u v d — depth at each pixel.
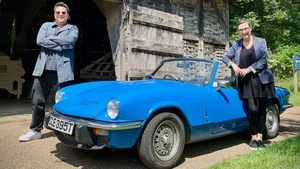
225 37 11.96
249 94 4.87
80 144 3.93
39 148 4.66
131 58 7.66
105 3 8.09
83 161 4.20
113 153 4.56
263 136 5.65
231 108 4.83
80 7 14.04
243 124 5.13
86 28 14.38
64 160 4.21
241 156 4.39
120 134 3.63
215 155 4.69
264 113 5.09
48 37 4.86
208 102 4.48
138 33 7.81
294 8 17.50
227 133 4.94
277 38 17.50
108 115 3.66
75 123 3.79
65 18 5.05
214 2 11.50
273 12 16.83
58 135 4.24
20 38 12.51
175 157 4.05
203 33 10.98
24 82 11.31
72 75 5.07
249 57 4.90
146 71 7.96
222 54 11.85
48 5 13.62
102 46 14.55
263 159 4.16
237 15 16.19
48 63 4.96
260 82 4.88
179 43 8.80
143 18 7.89
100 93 4.06
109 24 8.20
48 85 5.08
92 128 3.71
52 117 4.14
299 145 4.82
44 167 3.93
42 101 5.05
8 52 12.61
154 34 8.16
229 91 4.94
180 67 5.17
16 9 12.39
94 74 10.88
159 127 3.93
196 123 4.27
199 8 10.87
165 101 3.97
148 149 3.79
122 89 4.05
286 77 17.28
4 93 11.20
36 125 5.11
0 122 6.23
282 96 5.95
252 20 15.53
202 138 4.52
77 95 4.25
